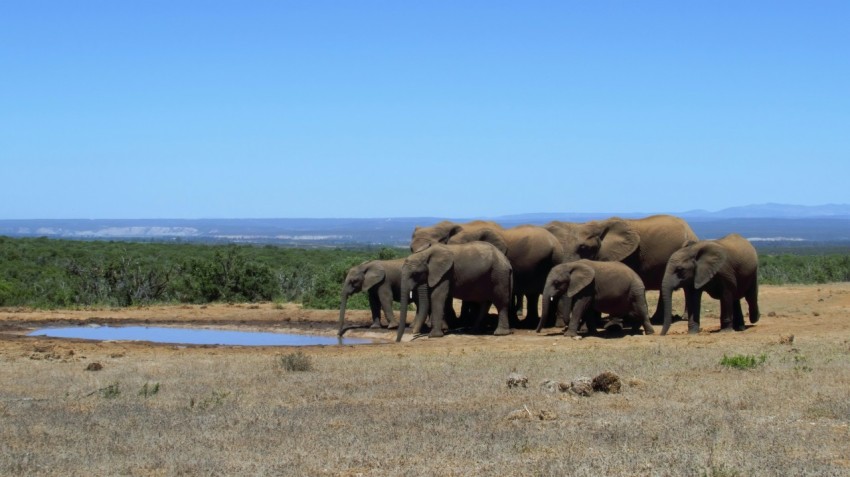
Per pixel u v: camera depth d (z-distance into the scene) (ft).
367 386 56.29
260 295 136.87
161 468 37.45
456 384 55.72
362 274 96.63
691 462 36.04
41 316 111.65
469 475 35.29
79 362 70.90
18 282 141.59
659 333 85.56
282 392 55.11
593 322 86.38
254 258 217.15
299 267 167.94
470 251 89.10
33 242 251.39
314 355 74.38
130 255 201.26
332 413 48.01
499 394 52.26
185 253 228.02
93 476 36.29
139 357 74.28
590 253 95.96
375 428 43.93
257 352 77.87
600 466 35.81
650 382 54.29
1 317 110.42
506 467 36.27
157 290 137.49
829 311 99.76
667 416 44.91
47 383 59.77
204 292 136.05
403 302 88.02
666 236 95.40
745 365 59.16
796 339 74.95
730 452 37.60
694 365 60.59
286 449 40.19
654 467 35.53
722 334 81.15
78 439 42.78
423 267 88.22
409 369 62.80
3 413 49.24
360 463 37.63
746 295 87.45
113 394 54.65
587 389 51.55
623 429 42.22
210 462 37.91
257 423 45.73
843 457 37.17
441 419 45.55
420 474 35.60
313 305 118.93
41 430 44.70
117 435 43.52
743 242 85.25
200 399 53.01
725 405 47.47
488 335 89.15
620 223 95.76
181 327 103.60
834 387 51.26
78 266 149.69
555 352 70.79
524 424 44.06
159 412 49.21
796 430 41.63
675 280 83.20
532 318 97.50
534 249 95.20
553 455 37.91
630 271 84.12
